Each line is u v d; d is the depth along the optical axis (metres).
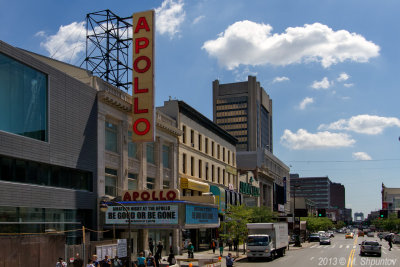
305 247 65.62
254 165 87.06
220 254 43.16
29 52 34.16
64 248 24.56
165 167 45.69
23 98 26.50
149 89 36.94
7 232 24.52
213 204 39.81
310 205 175.25
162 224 33.19
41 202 27.31
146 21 37.69
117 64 42.03
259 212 64.38
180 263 32.78
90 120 33.09
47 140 28.38
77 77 35.19
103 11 41.69
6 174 25.02
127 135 38.28
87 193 32.19
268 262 38.25
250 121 194.25
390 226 140.00
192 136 53.38
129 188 38.56
